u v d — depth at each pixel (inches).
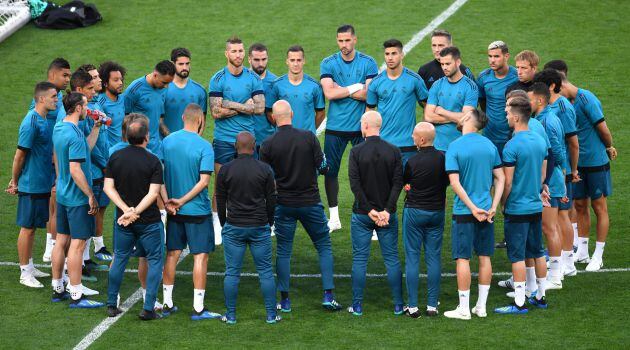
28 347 1034.7
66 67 1237.7
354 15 2185.0
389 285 1202.0
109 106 1282.0
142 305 1147.3
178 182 1102.4
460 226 1087.6
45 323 1095.0
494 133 1312.7
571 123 1192.2
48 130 1196.5
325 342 1043.3
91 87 1187.3
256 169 1071.6
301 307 1147.3
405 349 1023.0
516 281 1113.4
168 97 1337.4
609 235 1359.5
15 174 1188.5
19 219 1196.5
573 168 1211.9
